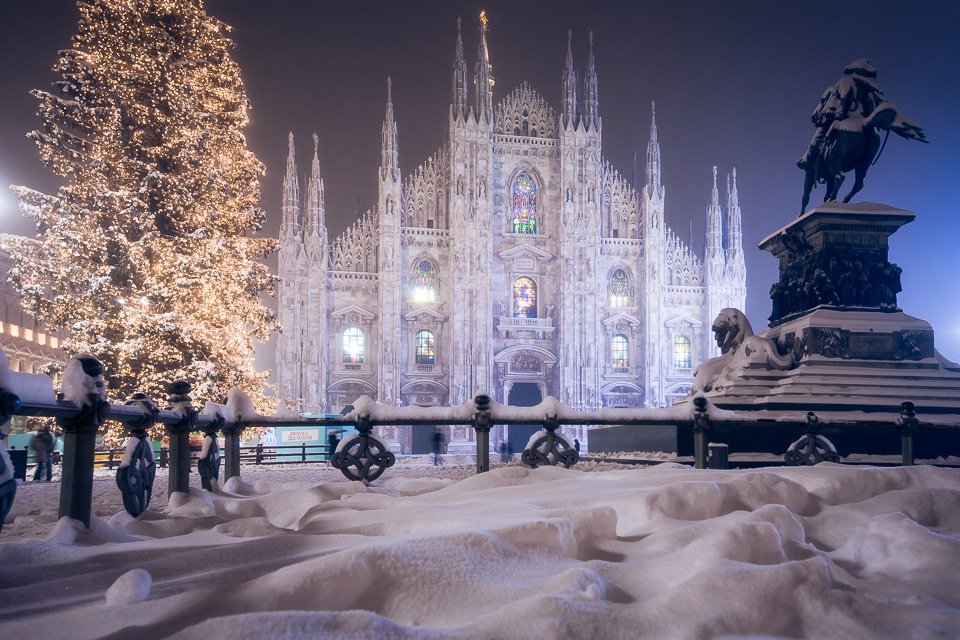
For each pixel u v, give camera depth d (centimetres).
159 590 254
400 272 7131
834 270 1512
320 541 313
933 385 1435
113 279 2536
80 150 2697
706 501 374
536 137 7619
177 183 2666
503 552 269
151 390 2431
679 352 7519
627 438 1758
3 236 2458
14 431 3080
